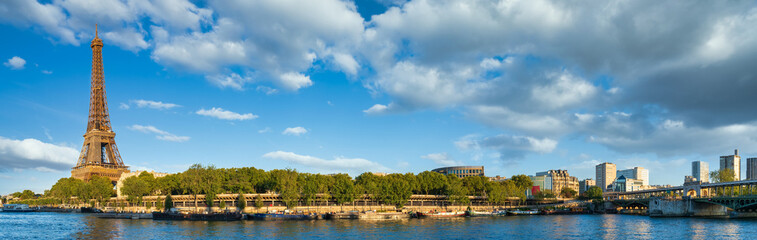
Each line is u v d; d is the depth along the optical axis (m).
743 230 153.25
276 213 198.25
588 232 147.25
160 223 171.12
